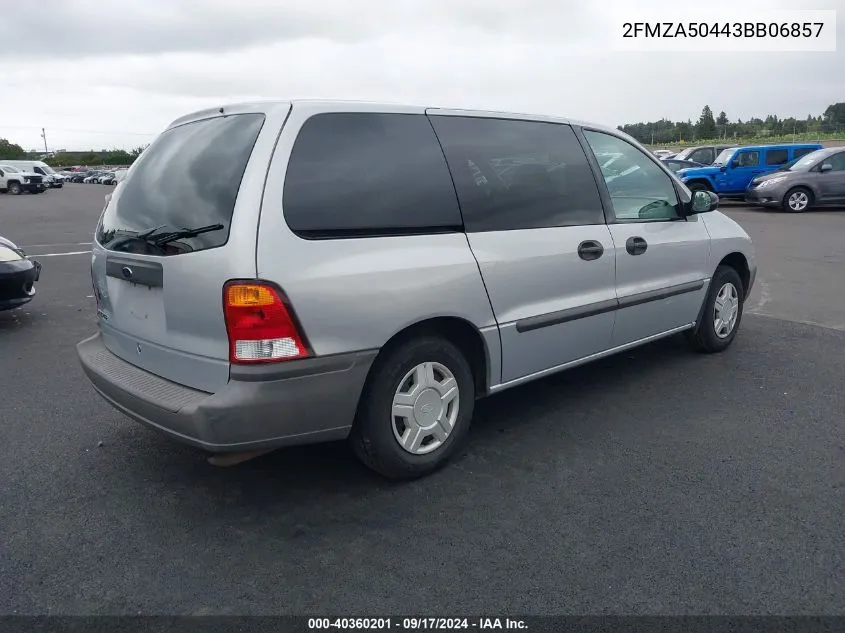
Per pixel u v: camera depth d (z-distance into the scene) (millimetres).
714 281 5465
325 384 3113
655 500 3391
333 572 2865
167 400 3145
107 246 3645
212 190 3127
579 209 4301
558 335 4145
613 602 2656
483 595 2707
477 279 3621
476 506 3365
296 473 3736
